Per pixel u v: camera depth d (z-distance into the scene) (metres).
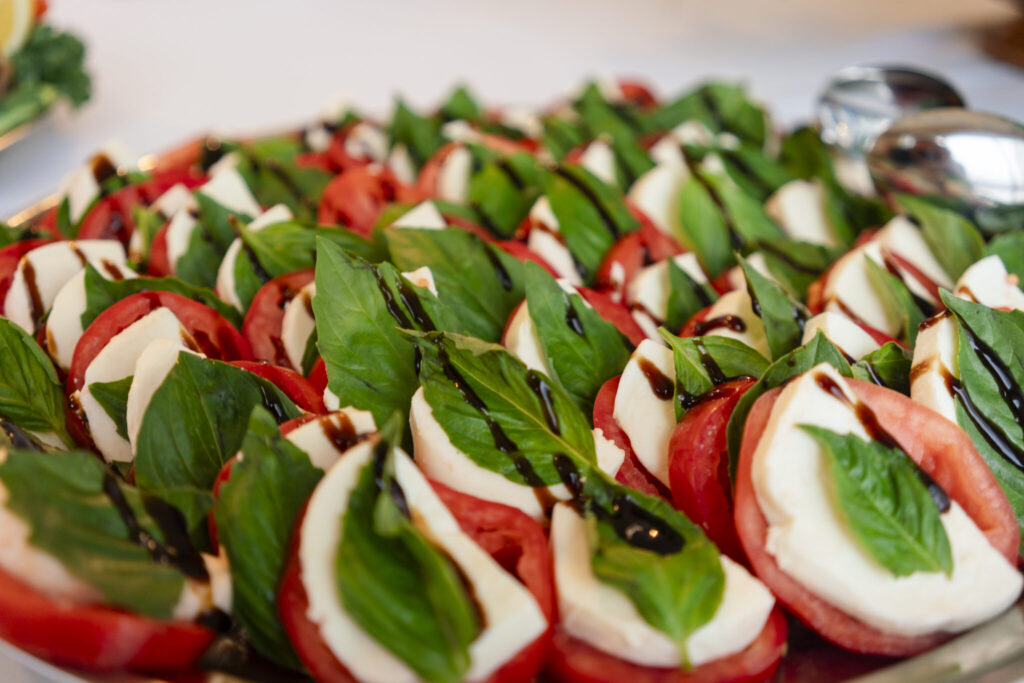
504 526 0.35
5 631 0.32
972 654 0.33
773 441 0.34
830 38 0.97
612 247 0.49
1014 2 0.91
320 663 0.32
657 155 0.59
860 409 0.35
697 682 0.32
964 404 0.37
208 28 1.05
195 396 0.37
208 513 0.34
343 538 0.32
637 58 0.96
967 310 0.38
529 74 0.94
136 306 0.42
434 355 0.37
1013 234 0.48
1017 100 0.75
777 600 0.34
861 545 0.34
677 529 0.34
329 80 0.93
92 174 0.55
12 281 0.46
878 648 0.34
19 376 0.40
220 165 0.58
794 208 0.54
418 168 0.61
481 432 0.37
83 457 0.33
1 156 0.75
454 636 0.31
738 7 1.09
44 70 0.77
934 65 0.85
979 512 0.36
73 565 0.32
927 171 0.51
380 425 0.38
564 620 0.33
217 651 0.33
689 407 0.37
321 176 0.57
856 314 0.44
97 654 0.31
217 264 0.49
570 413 0.37
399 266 0.43
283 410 0.37
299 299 0.43
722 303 0.44
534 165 0.54
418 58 0.98
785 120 0.76
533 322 0.40
